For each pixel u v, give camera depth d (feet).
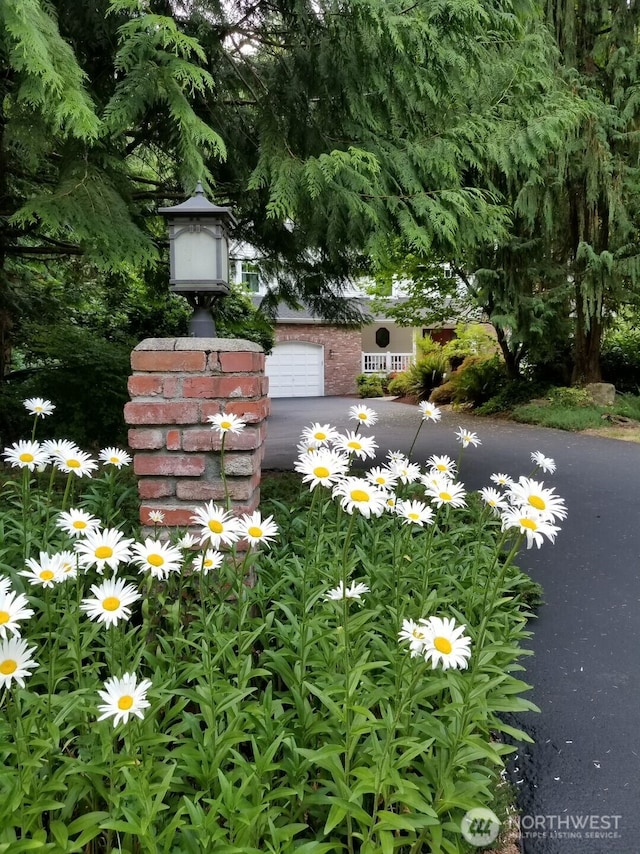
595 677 6.68
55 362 18.72
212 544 5.41
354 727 3.95
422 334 57.36
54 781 3.54
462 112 11.52
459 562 7.86
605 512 12.81
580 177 25.89
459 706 4.26
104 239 9.07
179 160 11.29
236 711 4.21
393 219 10.71
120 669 4.40
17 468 12.55
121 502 8.33
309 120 10.87
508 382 32.19
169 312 23.62
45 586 4.33
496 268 27.07
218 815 3.75
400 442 21.71
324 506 7.99
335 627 5.37
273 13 10.33
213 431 6.45
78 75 7.64
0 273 15.38
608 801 4.86
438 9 8.84
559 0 24.76
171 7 9.85
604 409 27.27
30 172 11.74
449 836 4.13
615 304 28.55
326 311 16.72
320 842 3.82
